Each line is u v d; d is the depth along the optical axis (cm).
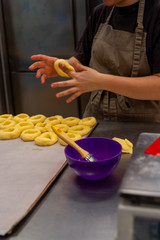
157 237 38
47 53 240
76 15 221
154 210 37
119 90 107
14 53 250
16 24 240
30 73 251
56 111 256
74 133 116
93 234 55
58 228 57
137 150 54
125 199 39
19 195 72
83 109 245
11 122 131
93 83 104
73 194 70
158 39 116
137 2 123
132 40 125
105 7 138
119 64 130
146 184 40
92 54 139
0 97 262
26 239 55
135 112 135
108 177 77
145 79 108
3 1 235
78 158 81
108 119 141
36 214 62
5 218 62
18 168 89
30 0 229
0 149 106
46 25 231
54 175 81
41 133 122
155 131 114
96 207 64
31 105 262
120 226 39
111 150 82
